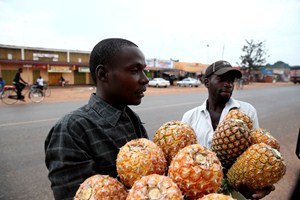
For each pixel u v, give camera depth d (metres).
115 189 0.99
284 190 3.51
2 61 25.22
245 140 1.25
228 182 1.28
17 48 26.39
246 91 26.98
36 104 13.41
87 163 1.27
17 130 7.16
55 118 9.12
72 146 1.28
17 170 4.33
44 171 4.30
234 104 2.72
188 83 35.34
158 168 1.00
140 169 0.97
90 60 1.55
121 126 1.50
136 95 1.46
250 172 1.16
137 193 0.82
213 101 2.81
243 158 1.20
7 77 26.05
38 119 8.90
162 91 25.41
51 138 1.35
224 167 1.32
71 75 30.67
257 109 12.93
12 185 3.80
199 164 0.91
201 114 2.79
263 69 60.53
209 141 2.60
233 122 1.31
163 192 0.81
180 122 1.28
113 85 1.44
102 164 1.35
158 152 1.04
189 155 0.94
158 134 1.22
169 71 40.59
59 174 1.26
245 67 48.28
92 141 1.34
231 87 2.71
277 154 1.20
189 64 43.12
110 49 1.42
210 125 2.69
